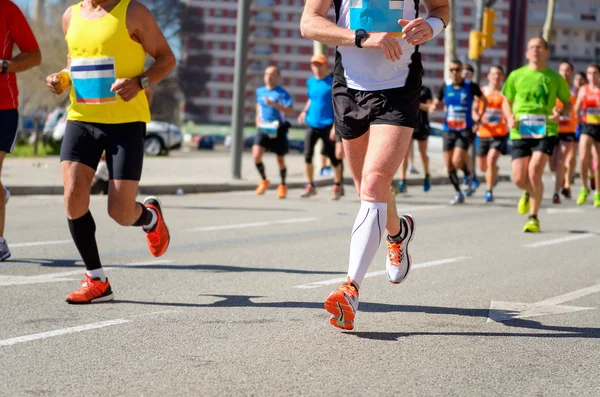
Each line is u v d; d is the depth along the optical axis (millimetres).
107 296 6941
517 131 12336
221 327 6055
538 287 7992
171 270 8617
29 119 54500
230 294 7332
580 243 11414
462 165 18109
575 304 7184
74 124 6754
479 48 27125
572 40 140625
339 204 16953
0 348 5402
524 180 12438
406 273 6719
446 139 17766
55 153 37062
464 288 7848
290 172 25594
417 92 5883
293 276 8359
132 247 10203
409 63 5863
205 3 152625
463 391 4641
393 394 4555
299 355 5309
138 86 6645
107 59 6684
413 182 24734
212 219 13633
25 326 6020
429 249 10648
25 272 8305
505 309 6887
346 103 5984
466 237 11961
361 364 5129
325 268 8914
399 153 5824
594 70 17344
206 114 151875
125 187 6742
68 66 6941
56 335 5762
